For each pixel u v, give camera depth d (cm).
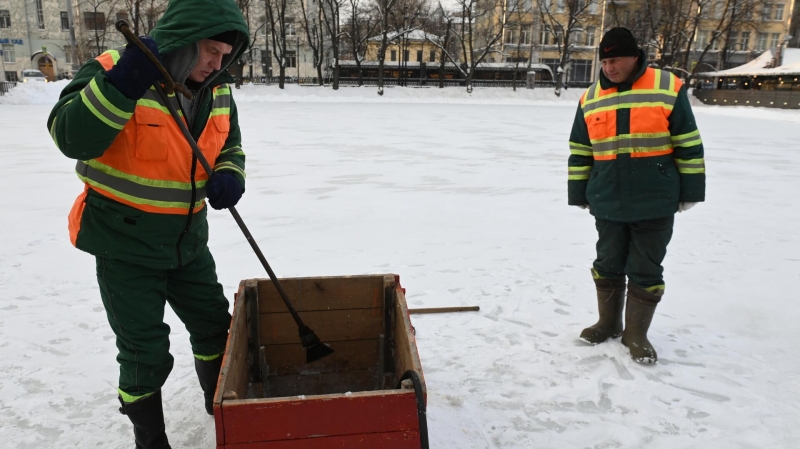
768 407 254
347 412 159
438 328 328
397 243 495
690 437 232
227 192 193
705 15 4316
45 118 1822
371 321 247
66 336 308
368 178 819
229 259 442
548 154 1115
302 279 237
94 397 252
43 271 409
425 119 2077
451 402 253
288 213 603
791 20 5450
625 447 226
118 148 177
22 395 251
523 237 522
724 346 312
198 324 222
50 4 4791
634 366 288
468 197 701
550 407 252
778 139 1523
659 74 275
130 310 190
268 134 1418
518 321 339
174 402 248
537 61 5122
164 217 188
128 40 162
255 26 4869
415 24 4631
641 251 286
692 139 269
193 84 190
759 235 542
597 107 286
